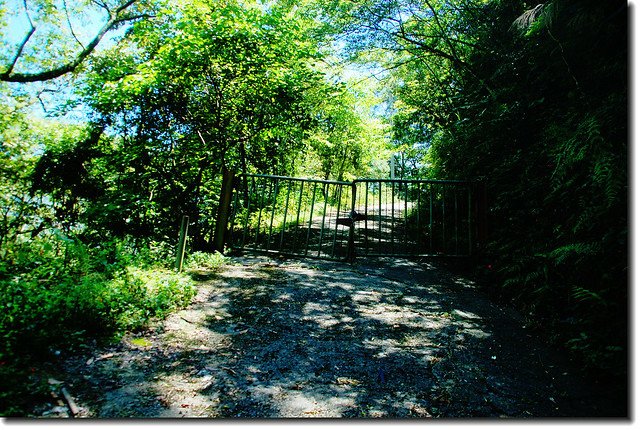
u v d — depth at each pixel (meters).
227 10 6.73
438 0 8.56
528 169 5.26
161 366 2.85
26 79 13.55
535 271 4.31
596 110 4.15
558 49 5.27
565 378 2.89
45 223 7.68
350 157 20.09
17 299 3.01
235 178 7.00
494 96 6.35
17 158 9.13
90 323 3.17
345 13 9.16
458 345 3.49
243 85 7.34
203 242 7.27
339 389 2.69
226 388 2.62
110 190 7.68
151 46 8.05
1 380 2.29
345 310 4.34
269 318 3.99
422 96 10.62
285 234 9.01
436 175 8.76
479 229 6.14
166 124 7.63
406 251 6.76
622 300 3.13
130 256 4.90
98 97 7.38
